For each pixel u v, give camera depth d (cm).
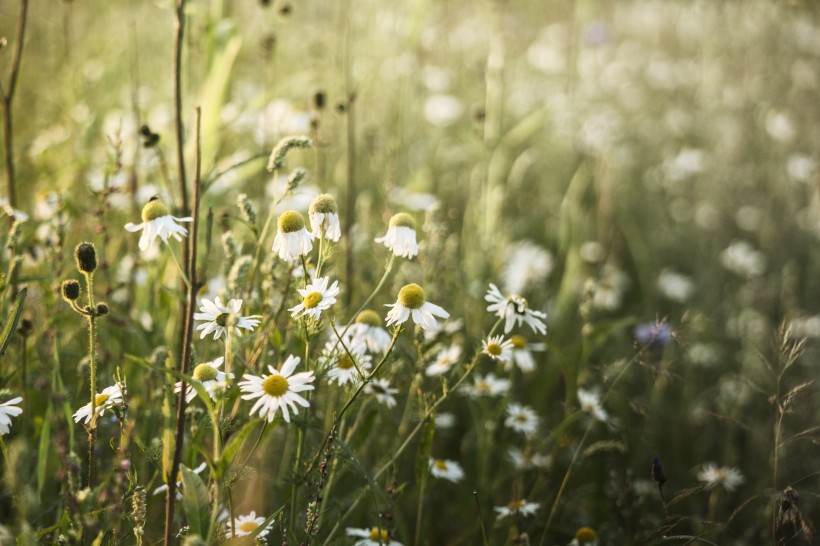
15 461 154
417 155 525
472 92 582
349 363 204
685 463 354
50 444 217
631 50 733
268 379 171
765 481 318
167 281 281
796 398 266
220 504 192
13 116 403
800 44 562
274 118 392
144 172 326
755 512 316
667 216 552
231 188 375
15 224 217
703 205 537
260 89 455
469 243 412
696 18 679
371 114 506
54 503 186
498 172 458
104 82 465
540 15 712
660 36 736
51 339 239
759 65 592
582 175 530
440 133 557
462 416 336
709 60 650
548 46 672
